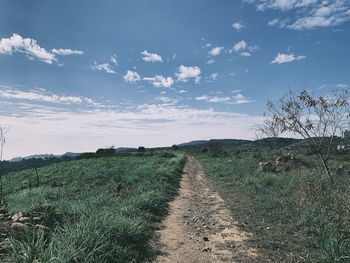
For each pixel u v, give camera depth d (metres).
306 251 7.77
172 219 12.16
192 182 24.03
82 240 6.87
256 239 9.26
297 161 23.38
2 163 17.75
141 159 50.00
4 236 7.02
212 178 25.23
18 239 6.97
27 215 8.47
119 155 70.88
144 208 12.34
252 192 16.31
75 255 6.21
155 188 17.42
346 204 8.85
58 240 6.73
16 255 5.94
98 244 7.04
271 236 9.33
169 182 21.30
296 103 14.63
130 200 13.13
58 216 9.12
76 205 10.57
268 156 29.47
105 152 72.75
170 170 27.45
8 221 7.91
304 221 9.81
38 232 6.74
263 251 8.30
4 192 27.05
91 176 27.56
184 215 12.91
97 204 12.82
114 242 7.60
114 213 10.48
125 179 22.25
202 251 8.56
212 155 56.22
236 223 11.22
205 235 10.04
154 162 40.28
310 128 14.68
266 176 19.23
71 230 7.26
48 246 6.58
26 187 28.61
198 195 18.00
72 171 34.94
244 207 13.55
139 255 7.84
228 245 8.97
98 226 7.85
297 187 14.54
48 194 19.67
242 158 36.50
